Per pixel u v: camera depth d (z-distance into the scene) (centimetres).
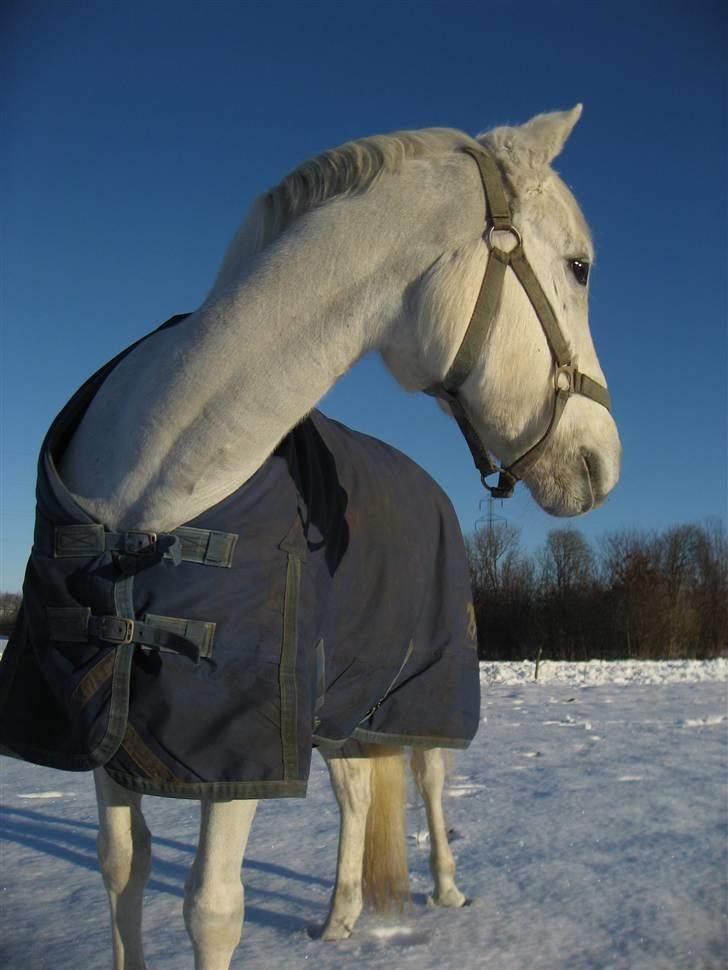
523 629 2252
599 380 184
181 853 313
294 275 165
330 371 169
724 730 637
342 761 255
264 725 162
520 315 172
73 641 166
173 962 215
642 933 232
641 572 2230
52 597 170
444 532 268
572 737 596
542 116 181
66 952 219
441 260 169
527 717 718
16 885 274
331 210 169
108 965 212
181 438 163
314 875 292
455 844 321
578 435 179
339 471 217
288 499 178
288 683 165
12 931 234
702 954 219
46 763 173
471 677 265
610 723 679
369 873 254
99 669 161
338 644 202
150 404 166
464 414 181
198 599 162
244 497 170
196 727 159
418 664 248
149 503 166
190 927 158
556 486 181
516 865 295
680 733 619
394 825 256
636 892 264
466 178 172
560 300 178
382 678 216
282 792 159
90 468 175
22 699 179
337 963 220
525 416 175
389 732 240
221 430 163
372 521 221
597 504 183
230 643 162
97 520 169
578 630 2195
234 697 162
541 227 177
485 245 171
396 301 170
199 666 160
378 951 228
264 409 164
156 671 160
